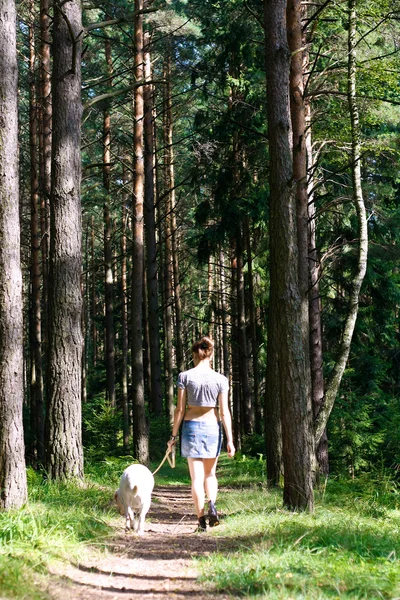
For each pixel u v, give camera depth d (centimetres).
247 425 2556
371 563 534
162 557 621
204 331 4531
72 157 1117
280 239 884
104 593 476
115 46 2642
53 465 1063
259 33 2022
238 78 2192
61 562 546
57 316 1088
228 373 3481
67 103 1116
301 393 865
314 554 559
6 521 605
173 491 1554
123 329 2872
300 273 1240
